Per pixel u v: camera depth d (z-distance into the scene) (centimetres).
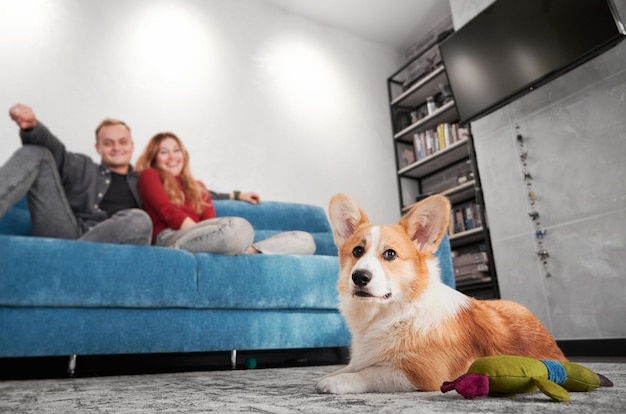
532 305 262
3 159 253
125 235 165
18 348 134
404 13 420
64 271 141
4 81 265
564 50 243
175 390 96
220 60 354
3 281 133
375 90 441
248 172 342
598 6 226
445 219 98
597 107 239
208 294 161
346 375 82
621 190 224
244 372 152
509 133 289
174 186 242
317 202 369
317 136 388
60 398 87
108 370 173
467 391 64
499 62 281
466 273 312
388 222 403
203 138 329
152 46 325
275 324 173
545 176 263
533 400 63
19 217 204
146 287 151
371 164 411
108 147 251
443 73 381
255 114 359
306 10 409
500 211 289
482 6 319
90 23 303
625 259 219
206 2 362
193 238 176
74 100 284
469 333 86
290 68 392
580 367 70
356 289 87
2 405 78
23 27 278
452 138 368
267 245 203
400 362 81
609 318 223
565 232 248
